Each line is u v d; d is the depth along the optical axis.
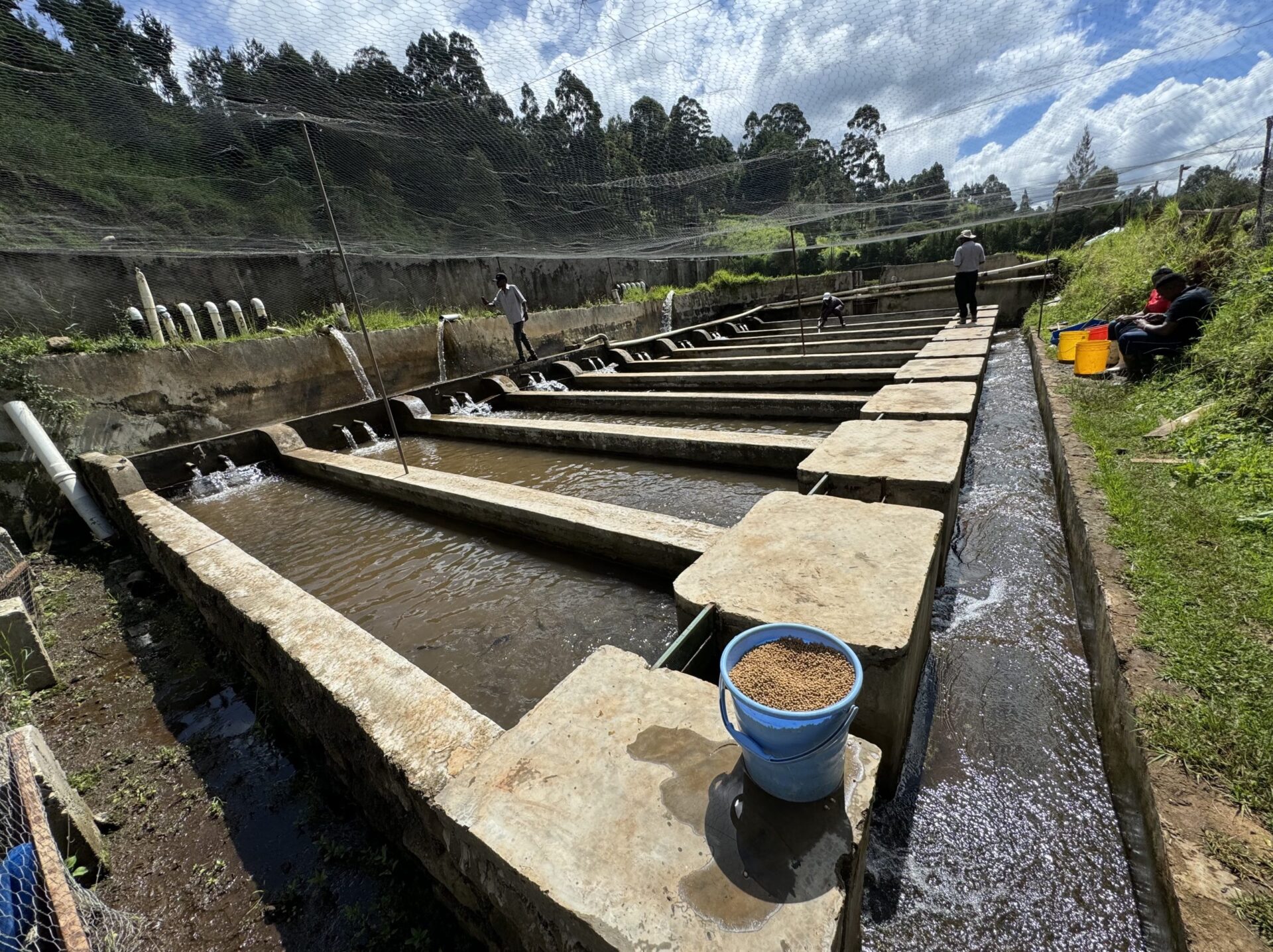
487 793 1.63
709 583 2.46
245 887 2.43
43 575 5.55
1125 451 4.18
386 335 10.55
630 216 12.26
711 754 1.64
